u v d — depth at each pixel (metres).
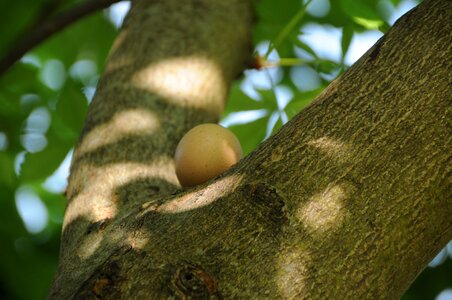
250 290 0.62
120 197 0.76
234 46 0.98
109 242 0.69
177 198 0.68
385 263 0.63
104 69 0.92
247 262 0.63
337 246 0.63
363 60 0.68
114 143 0.81
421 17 0.69
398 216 0.64
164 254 0.64
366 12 1.01
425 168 0.65
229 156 0.78
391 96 0.66
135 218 0.69
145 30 0.94
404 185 0.64
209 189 0.67
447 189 0.65
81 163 0.80
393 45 0.68
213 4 0.99
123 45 0.93
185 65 0.91
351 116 0.66
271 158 0.66
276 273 0.62
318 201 0.64
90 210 0.75
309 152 0.66
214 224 0.64
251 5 1.08
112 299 0.63
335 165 0.65
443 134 0.65
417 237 0.64
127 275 0.63
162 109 0.87
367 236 0.63
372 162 0.65
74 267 0.68
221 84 0.94
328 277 0.62
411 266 0.65
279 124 1.04
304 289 0.62
